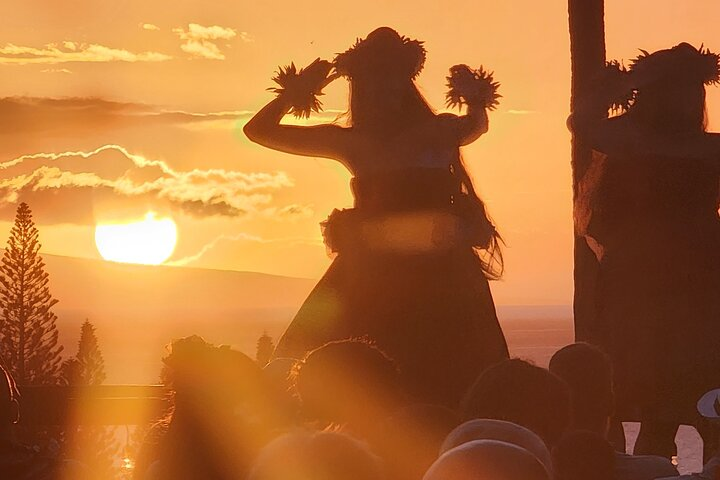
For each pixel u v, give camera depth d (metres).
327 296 8.63
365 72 8.62
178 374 5.64
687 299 8.96
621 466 6.79
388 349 8.47
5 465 6.90
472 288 8.62
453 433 4.96
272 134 8.60
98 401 8.38
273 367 6.64
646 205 9.06
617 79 9.09
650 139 9.02
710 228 9.04
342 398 5.43
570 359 6.85
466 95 8.69
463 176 8.77
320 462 4.38
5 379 7.04
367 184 8.63
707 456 8.76
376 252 8.56
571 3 11.91
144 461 5.74
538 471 4.19
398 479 5.18
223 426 5.50
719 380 8.85
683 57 9.00
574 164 11.16
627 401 9.09
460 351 8.48
